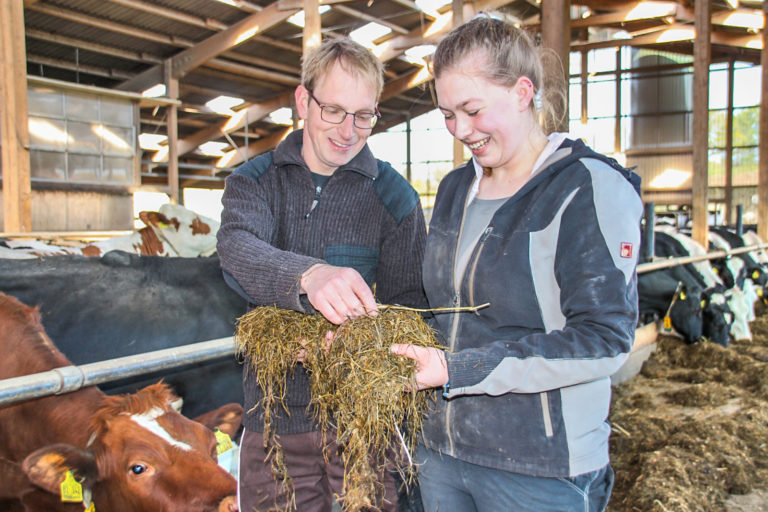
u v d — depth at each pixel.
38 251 4.10
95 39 11.68
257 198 1.54
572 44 17.72
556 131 1.33
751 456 3.57
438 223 1.44
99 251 4.22
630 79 20.67
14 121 7.69
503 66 1.16
